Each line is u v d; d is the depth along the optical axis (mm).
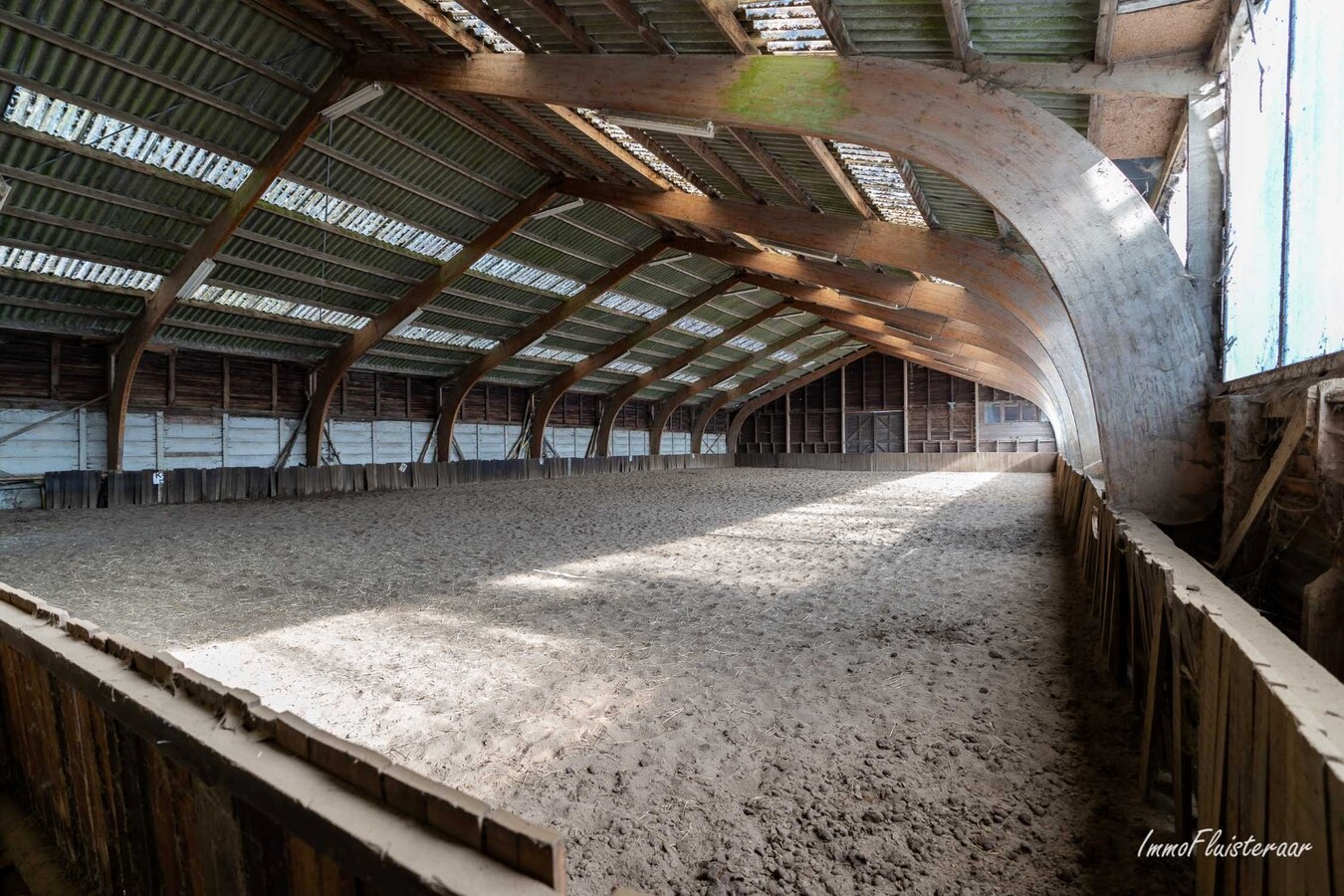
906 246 11398
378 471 20531
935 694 4484
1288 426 3566
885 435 37156
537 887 1027
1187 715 2758
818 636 5867
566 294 20656
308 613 6551
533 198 15227
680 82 7590
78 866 2441
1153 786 3104
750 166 11109
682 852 2775
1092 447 12000
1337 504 2848
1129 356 5457
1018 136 5785
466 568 8828
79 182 10992
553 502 17875
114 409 14820
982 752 3613
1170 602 2873
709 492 21266
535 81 8891
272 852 1477
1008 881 2535
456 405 23344
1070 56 5691
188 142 10953
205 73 10133
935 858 2689
